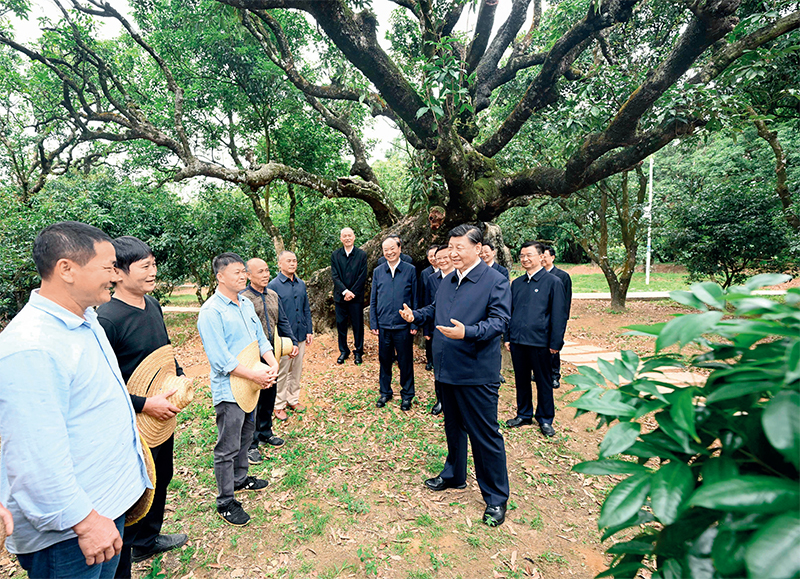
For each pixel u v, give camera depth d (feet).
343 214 41.11
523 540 8.86
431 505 10.00
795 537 1.77
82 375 4.74
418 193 21.88
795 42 16.05
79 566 4.69
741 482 2.14
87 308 5.25
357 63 14.25
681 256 37.73
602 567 8.12
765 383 2.31
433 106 14.14
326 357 23.39
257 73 27.45
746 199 33.83
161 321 7.82
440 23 20.04
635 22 22.57
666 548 2.68
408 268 16.30
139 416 6.93
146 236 33.63
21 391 4.11
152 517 8.11
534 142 28.45
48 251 4.59
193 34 25.95
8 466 4.18
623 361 3.52
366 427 14.32
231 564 8.20
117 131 34.32
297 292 15.49
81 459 4.73
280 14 26.18
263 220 32.89
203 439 13.30
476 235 9.48
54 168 37.19
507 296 9.32
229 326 9.18
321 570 8.04
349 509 9.80
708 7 11.05
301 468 11.63
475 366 9.09
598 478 11.27
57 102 31.76
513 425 14.35
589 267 89.15
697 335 2.21
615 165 16.96
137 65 32.71
